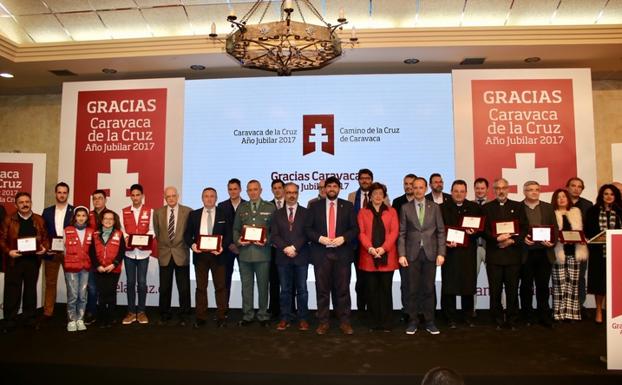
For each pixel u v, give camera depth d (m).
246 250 4.63
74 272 4.54
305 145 6.20
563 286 4.73
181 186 6.00
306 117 6.23
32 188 5.84
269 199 6.17
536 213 4.54
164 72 6.44
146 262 4.88
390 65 6.21
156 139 6.06
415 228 4.38
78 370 3.48
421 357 3.63
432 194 5.13
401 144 6.15
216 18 5.71
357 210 5.03
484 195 4.94
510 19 5.61
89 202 6.07
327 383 3.27
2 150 7.26
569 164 5.71
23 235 4.61
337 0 5.45
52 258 4.93
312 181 6.16
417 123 6.16
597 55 5.78
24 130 7.25
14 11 5.70
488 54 5.76
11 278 4.63
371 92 6.21
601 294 4.62
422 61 6.04
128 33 5.95
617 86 6.72
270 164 6.22
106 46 5.75
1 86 6.91
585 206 5.15
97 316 5.01
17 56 5.85
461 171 5.75
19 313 5.32
